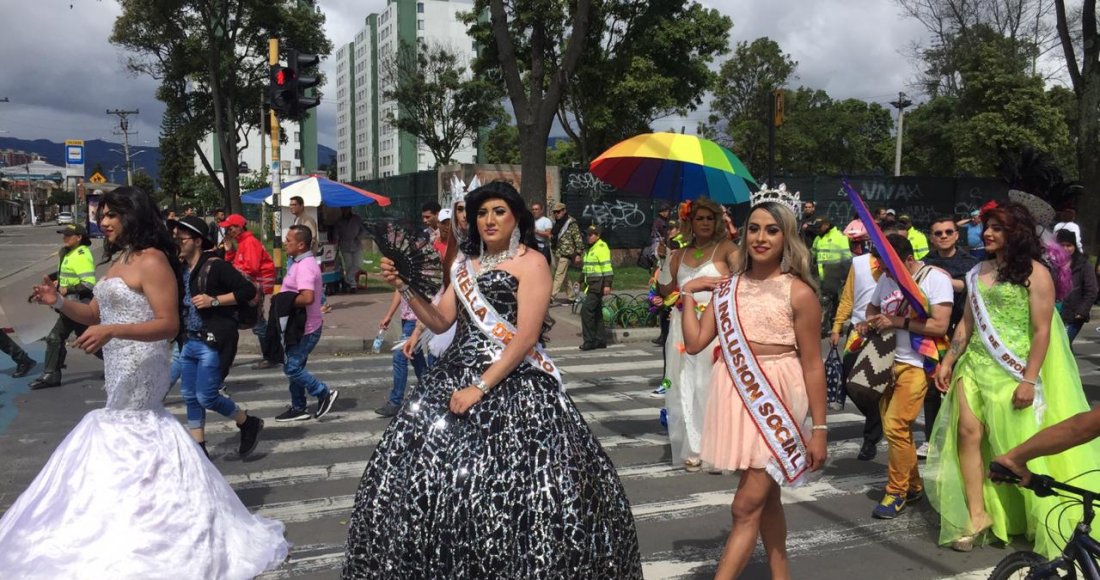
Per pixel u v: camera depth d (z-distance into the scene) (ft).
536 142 54.65
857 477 19.06
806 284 10.98
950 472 14.89
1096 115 72.28
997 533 14.58
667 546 14.85
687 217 17.87
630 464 19.84
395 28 410.72
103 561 11.19
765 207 11.11
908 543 15.14
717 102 161.48
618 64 90.99
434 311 10.98
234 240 35.76
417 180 79.41
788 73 157.28
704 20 92.32
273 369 31.73
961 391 14.70
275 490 17.90
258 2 109.50
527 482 9.64
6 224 303.27
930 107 135.74
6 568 11.07
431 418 10.08
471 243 10.91
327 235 53.98
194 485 12.32
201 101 123.65
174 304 12.35
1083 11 72.18
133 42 112.37
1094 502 9.29
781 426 10.85
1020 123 101.45
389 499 9.86
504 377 10.14
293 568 13.75
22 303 13.11
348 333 38.19
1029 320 14.01
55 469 11.87
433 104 139.54
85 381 28.94
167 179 211.41
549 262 10.82
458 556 9.50
